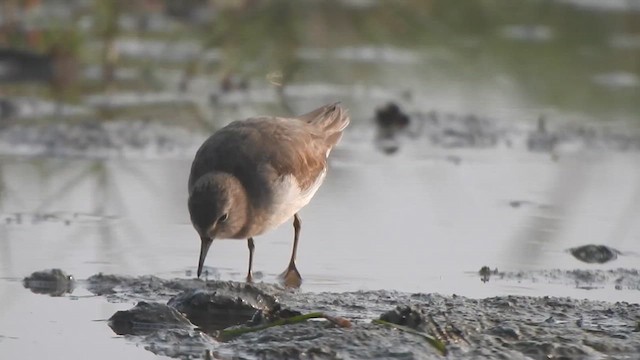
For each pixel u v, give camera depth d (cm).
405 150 1694
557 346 942
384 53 2252
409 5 2431
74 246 1238
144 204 1394
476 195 1471
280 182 1167
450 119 1850
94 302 1068
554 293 1117
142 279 1122
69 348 954
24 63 2006
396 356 918
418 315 978
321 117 1295
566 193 1484
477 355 927
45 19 2172
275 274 1175
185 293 1054
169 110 1825
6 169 1520
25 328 1002
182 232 1301
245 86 1981
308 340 945
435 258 1223
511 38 2364
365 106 1908
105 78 1984
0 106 1777
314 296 1079
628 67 2186
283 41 2228
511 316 1016
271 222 1180
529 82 2086
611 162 1647
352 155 1662
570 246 1277
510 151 1702
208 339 969
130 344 962
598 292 1124
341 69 2136
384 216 1376
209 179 1131
